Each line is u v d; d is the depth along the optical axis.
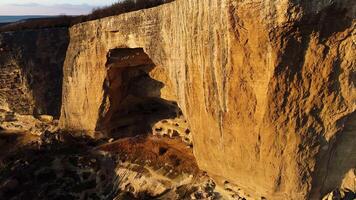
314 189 15.84
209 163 20.41
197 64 19.59
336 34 14.58
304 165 15.48
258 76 15.98
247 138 17.03
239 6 15.80
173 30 21.66
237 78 16.86
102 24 27.66
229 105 17.64
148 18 23.69
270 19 14.67
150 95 28.67
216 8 17.23
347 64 14.70
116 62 27.45
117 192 24.42
